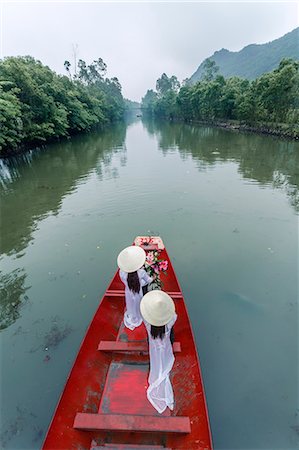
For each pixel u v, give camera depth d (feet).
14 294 18.25
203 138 94.07
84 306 16.99
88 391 10.83
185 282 18.49
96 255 22.57
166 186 40.24
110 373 12.08
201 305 16.48
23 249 23.90
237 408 11.16
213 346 13.85
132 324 13.97
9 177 49.19
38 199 36.86
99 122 150.92
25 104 68.39
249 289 17.78
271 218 27.99
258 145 71.72
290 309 16.14
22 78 70.23
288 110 86.69
